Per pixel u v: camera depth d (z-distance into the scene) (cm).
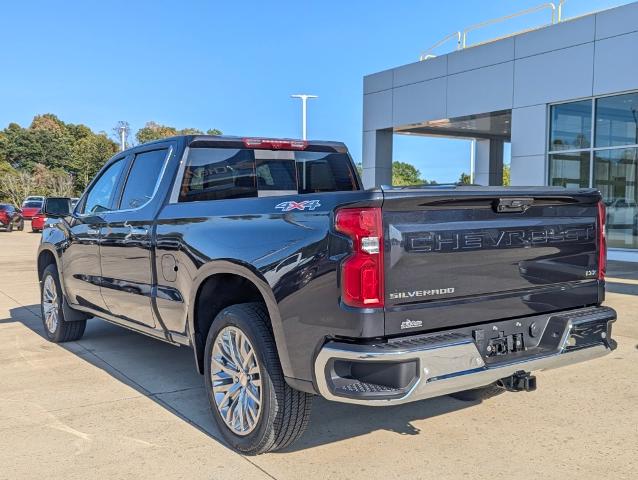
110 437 411
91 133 11394
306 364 335
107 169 602
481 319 354
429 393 318
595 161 1495
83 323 680
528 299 376
